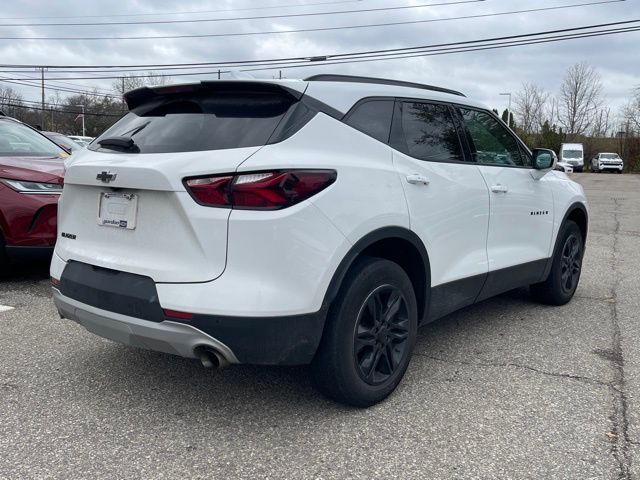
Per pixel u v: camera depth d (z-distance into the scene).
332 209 2.96
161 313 2.83
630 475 2.69
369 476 2.68
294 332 2.85
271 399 3.45
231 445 2.94
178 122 3.21
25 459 2.78
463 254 3.99
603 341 4.52
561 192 5.26
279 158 2.83
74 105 60.28
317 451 2.88
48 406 3.34
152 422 3.17
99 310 3.08
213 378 3.74
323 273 2.92
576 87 65.88
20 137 6.94
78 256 3.27
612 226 11.94
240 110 3.12
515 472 2.71
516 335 4.65
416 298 3.71
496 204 4.27
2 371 3.81
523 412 3.31
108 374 3.79
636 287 6.38
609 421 3.20
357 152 3.23
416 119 3.76
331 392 3.20
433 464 2.78
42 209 5.71
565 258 5.47
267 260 2.76
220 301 2.72
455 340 4.52
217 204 2.78
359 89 3.45
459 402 3.43
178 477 2.66
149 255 2.95
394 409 3.34
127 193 3.05
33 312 5.07
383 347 3.38
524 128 67.94
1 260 5.79
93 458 2.80
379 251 3.51
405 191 3.42
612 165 46.19
